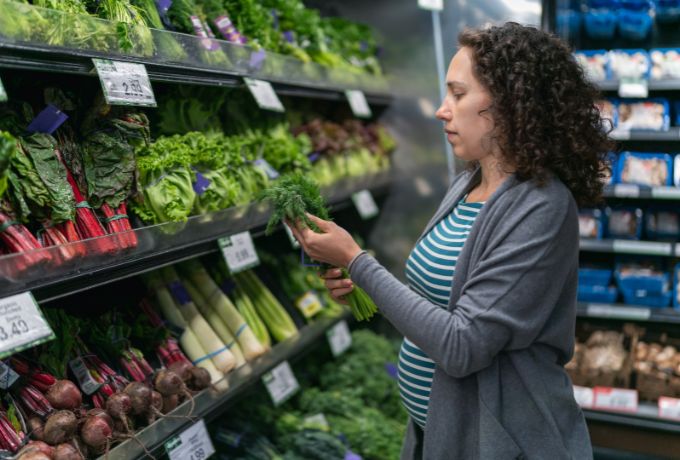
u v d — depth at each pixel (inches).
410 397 70.1
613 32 140.2
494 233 59.8
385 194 161.5
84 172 73.9
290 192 70.3
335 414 120.7
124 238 72.5
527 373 60.7
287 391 107.2
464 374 59.2
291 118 132.8
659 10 135.3
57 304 87.5
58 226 69.2
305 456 107.7
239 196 98.8
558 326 62.2
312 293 127.7
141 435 74.3
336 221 165.3
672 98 139.5
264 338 110.9
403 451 75.0
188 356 96.0
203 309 105.5
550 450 60.7
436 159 156.4
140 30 76.3
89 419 68.6
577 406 64.9
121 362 83.0
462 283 61.7
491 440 60.1
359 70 145.9
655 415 128.3
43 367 73.6
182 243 84.1
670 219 136.3
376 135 153.0
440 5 141.8
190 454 81.0
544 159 58.6
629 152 136.3
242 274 117.5
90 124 75.9
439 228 68.6
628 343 136.4
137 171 77.5
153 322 93.9
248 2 109.4
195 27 94.5
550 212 58.1
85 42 68.3
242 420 110.9
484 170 65.4
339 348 129.0
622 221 137.6
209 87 103.6
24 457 60.9
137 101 72.7
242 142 106.4
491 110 60.4
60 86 79.0
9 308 56.2
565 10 135.3
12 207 63.7
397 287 62.0
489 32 61.5
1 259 57.2
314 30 133.9
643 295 134.7
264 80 106.0
